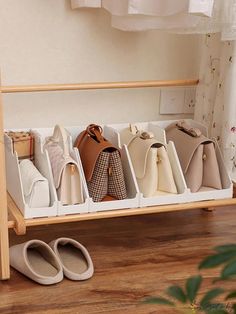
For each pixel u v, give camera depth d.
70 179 1.69
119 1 1.81
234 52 1.83
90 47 2.08
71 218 1.68
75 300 1.54
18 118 2.07
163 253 1.82
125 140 1.91
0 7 1.94
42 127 2.11
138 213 1.76
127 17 1.86
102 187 1.74
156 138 1.95
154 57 2.17
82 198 1.71
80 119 2.15
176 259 1.78
